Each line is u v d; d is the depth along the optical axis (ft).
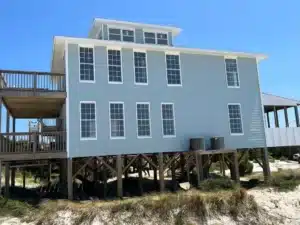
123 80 57.11
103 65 56.18
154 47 59.57
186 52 62.90
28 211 43.62
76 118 52.60
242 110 65.67
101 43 56.03
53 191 59.77
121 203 45.39
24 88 50.03
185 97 61.21
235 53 66.33
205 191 53.06
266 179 63.10
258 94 67.92
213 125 62.44
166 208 45.39
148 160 56.75
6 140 48.24
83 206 44.50
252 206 49.16
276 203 52.06
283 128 68.74
